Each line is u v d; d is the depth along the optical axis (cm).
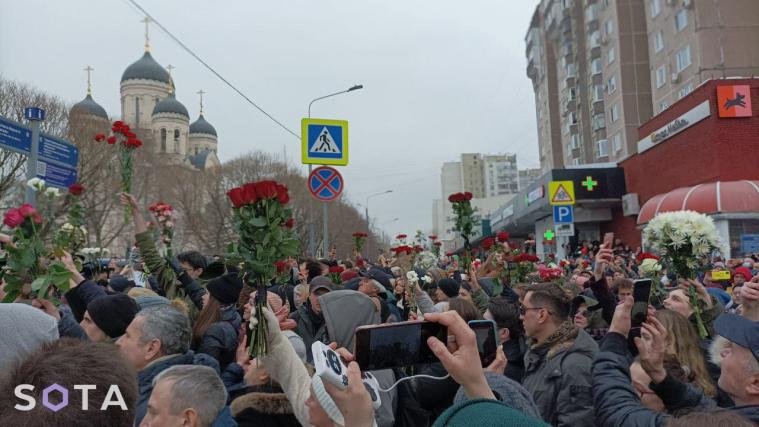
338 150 994
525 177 11925
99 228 2703
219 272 521
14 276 315
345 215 4881
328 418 192
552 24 5566
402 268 945
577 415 315
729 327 241
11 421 120
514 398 221
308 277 828
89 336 325
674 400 241
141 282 865
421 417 307
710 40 3008
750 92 1803
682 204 1830
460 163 11994
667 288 569
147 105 7094
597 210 2759
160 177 3616
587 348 339
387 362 166
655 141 2230
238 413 266
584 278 657
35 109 620
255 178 3756
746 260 995
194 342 393
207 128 7731
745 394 233
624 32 3931
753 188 1689
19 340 194
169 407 223
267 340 230
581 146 4781
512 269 727
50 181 645
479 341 193
